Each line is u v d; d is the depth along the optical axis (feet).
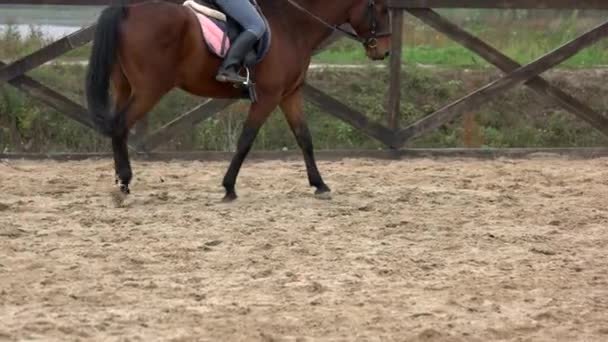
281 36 40.75
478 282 29.35
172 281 28.78
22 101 60.59
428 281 29.35
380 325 24.98
